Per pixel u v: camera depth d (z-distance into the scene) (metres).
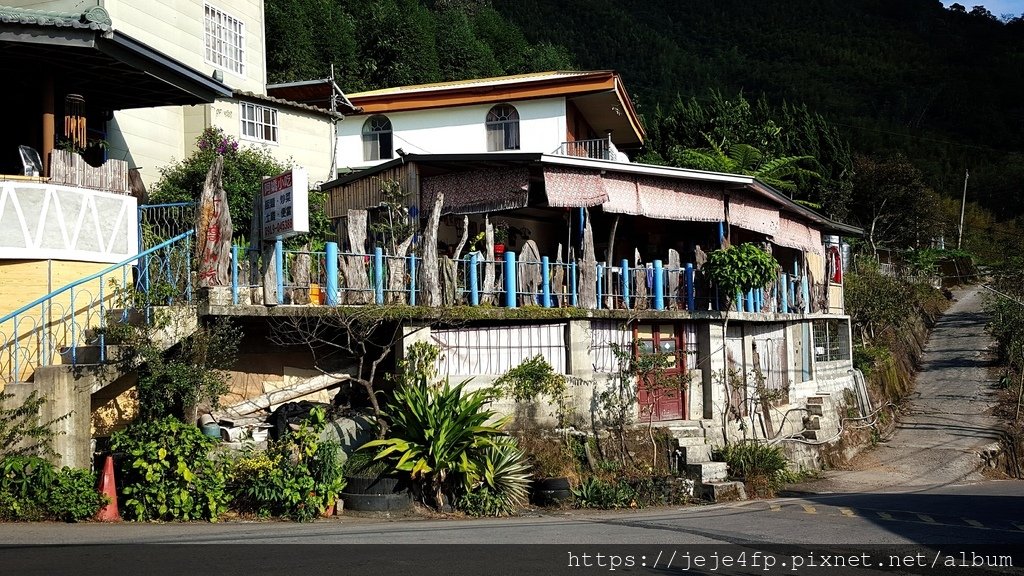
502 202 17.08
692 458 17.80
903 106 86.12
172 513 10.86
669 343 19.31
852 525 12.84
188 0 20.64
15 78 14.37
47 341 12.08
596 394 17.00
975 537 11.84
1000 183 73.88
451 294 14.50
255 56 23.62
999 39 105.75
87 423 11.29
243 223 18.81
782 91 82.62
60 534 9.61
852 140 75.44
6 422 10.84
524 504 14.05
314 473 12.06
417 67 41.72
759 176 35.97
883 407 29.77
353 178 19.14
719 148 37.44
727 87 80.56
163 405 11.67
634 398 17.52
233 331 12.36
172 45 20.00
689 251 22.98
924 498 17.22
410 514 12.41
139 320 11.94
